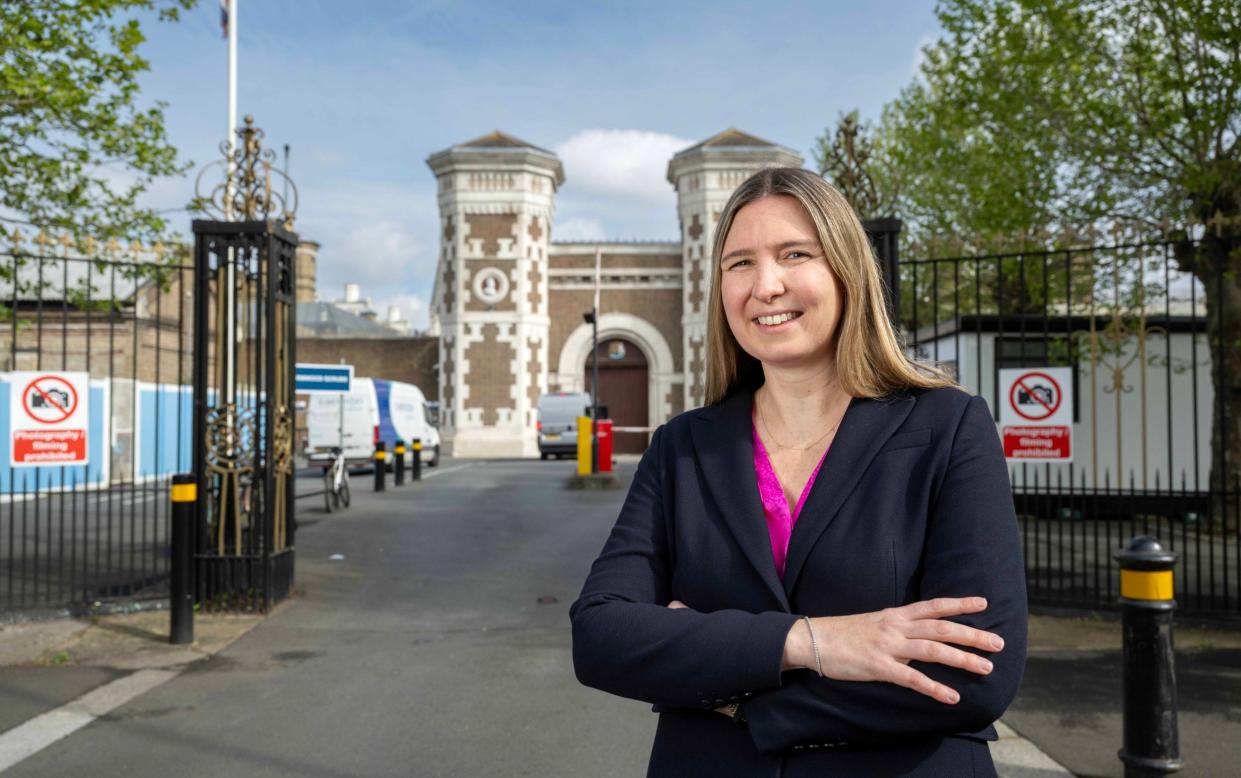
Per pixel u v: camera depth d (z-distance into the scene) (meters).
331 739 4.42
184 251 8.20
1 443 20.38
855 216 1.33
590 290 39.72
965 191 18.19
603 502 15.99
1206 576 8.51
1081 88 11.56
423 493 18.02
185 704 4.96
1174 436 13.79
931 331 16.19
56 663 5.79
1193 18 10.09
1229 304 11.22
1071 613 6.95
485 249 37.84
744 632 1.11
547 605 7.51
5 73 6.76
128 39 7.63
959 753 1.11
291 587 7.85
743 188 1.35
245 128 7.46
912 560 1.15
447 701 5.01
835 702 1.08
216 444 7.29
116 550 10.76
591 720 4.69
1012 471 13.99
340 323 60.72
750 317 1.31
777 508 1.26
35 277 14.20
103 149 8.08
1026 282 12.91
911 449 1.20
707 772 1.17
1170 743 3.69
